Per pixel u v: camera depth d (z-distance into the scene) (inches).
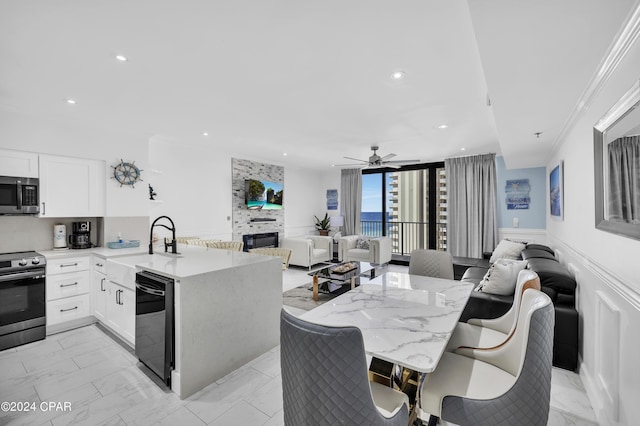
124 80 97.5
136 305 94.6
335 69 90.1
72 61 85.2
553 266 105.1
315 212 330.6
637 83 48.9
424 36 72.9
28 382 88.3
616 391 61.3
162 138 177.5
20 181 121.5
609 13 48.3
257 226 256.8
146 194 165.0
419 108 123.6
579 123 98.3
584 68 68.1
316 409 41.9
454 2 60.5
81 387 85.7
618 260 62.9
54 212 131.9
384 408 50.7
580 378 88.3
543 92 81.7
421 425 70.4
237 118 137.6
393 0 60.1
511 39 56.7
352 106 121.2
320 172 335.9
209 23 68.1
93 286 133.5
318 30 70.7
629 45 55.1
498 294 104.0
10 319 111.3
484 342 73.2
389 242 268.1
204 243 179.6
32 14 64.1
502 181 228.2
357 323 62.5
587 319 84.9
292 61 85.6
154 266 95.8
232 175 234.8
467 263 196.9
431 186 268.8
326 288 182.5
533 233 216.4
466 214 238.2
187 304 81.9
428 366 45.1
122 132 156.0
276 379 90.4
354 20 66.8
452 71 91.0
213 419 72.8
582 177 94.9
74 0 59.9
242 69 90.3
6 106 118.0
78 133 139.6
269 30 70.8
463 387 55.0
